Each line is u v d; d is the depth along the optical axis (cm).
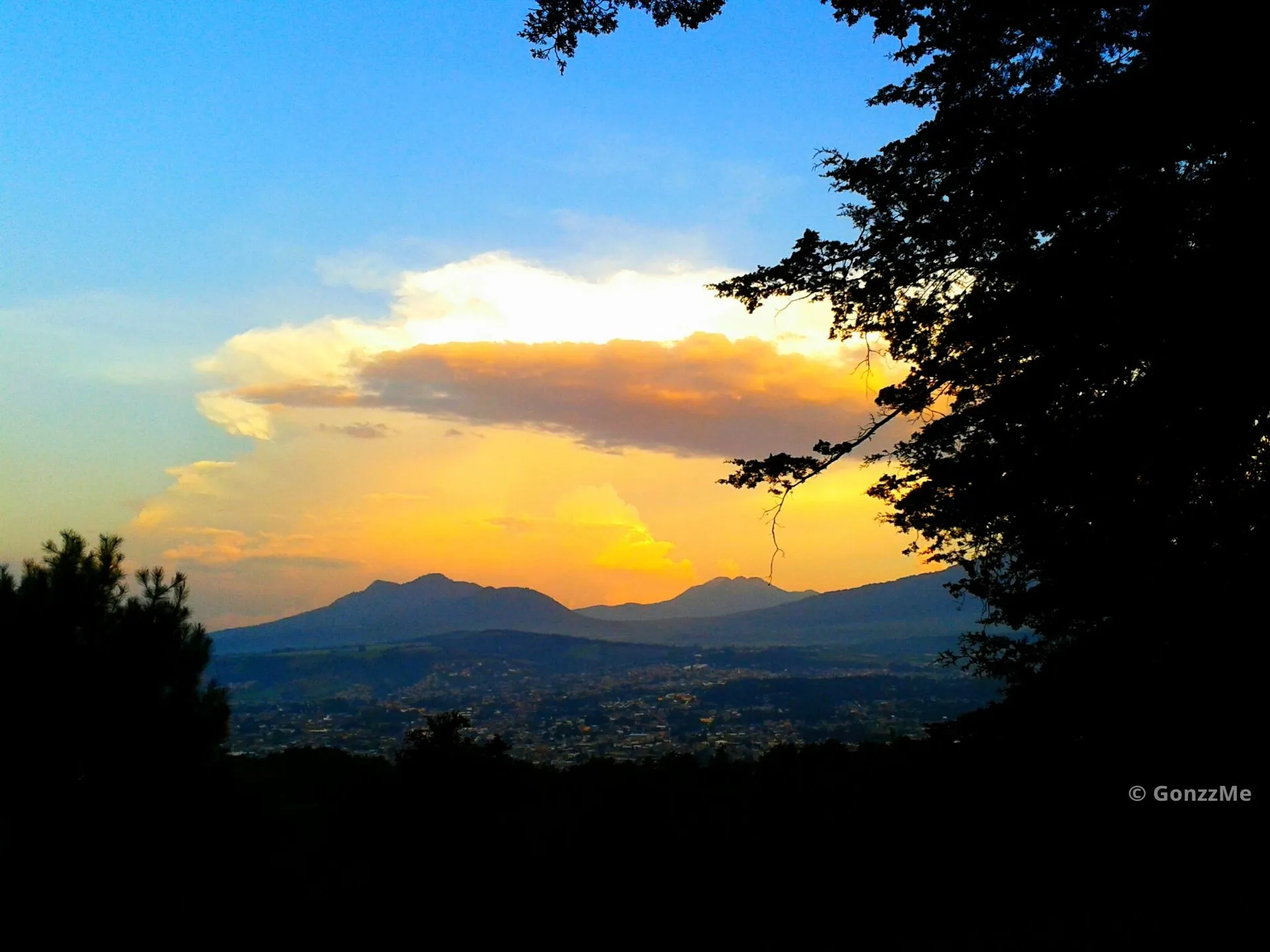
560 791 1374
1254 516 765
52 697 751
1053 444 867
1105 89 836
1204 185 822
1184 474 802
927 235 983
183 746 817
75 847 737
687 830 1120
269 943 770
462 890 916
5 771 732
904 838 970
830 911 855
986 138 959
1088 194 870
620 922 884
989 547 1083
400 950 810
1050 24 941
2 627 761
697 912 897
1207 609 758
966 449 973
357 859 991
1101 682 803
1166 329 800
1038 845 858
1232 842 723
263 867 873
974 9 959
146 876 758
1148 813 779
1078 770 828
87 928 704
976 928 757
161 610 850
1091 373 866
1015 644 1061
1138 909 719
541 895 931
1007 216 921
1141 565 807
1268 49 722
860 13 1038
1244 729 733
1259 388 756
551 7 908
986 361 948
